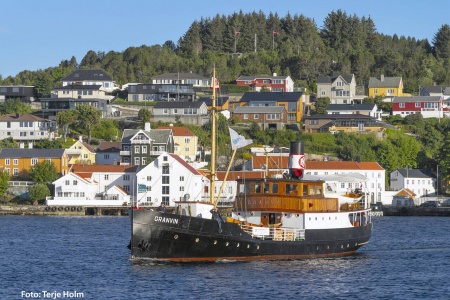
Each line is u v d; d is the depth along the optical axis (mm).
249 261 111062
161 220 105875
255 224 115938
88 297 91188
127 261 116625
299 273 104812
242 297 90688
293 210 115250
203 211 111125
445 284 100750
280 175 127062
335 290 95812
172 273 102250
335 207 120500
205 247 108000
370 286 98750
